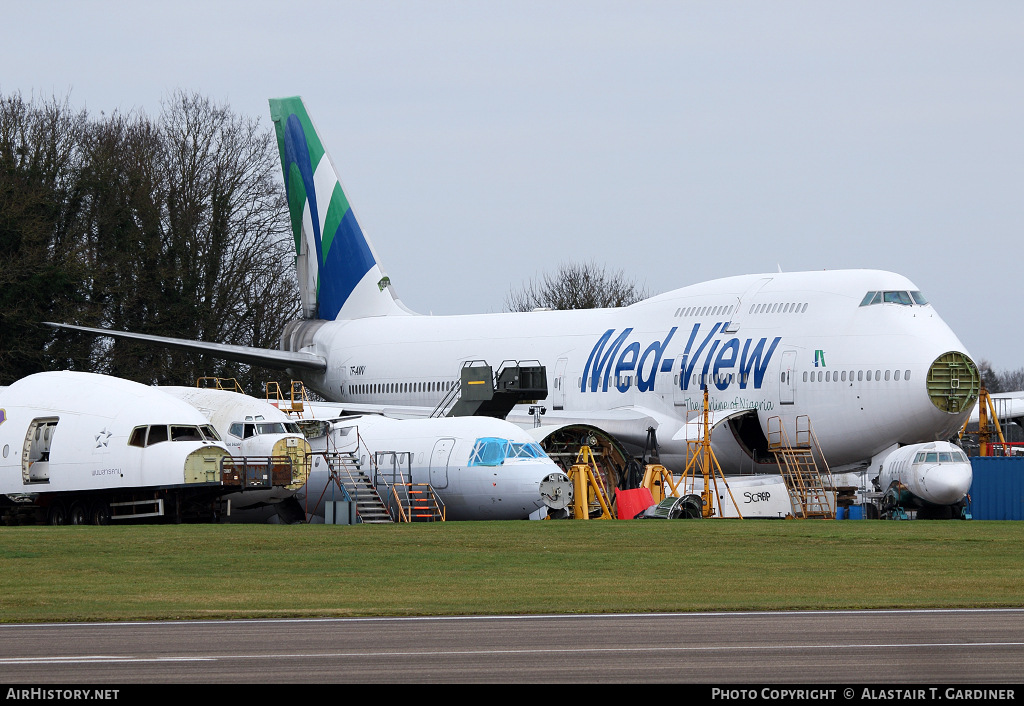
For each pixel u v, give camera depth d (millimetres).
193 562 105562
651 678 51906
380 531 136250
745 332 198500
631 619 70688
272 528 141625
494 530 137875
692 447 198750
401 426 177500
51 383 168375
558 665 55125
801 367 190625
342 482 172875
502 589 86750
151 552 113875
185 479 154750
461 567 101562
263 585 90000
